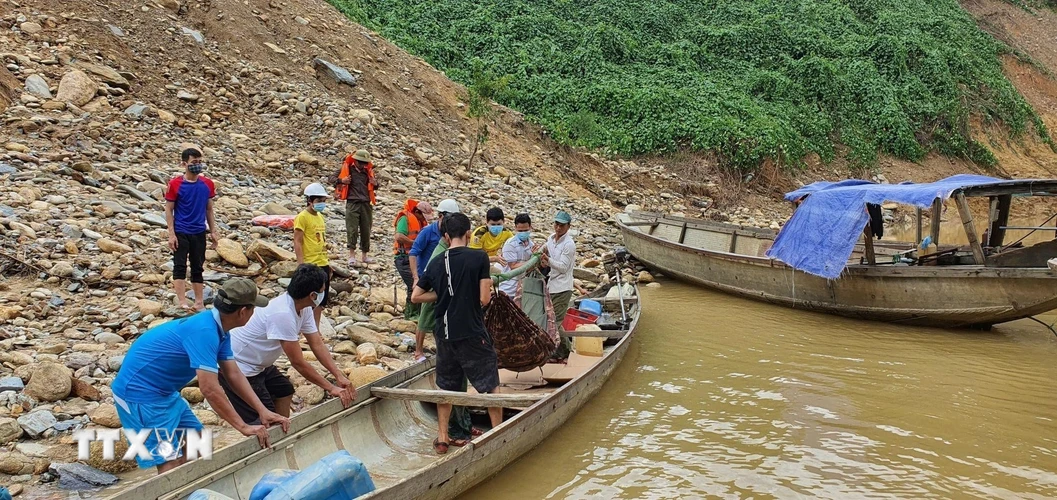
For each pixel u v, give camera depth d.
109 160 11.59
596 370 7.26
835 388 7.72
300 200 12.64
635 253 14.80
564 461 5.97
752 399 7.40
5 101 12.05
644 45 29.56
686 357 8.87
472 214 14.29
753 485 5.55
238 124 15.17
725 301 12.28
